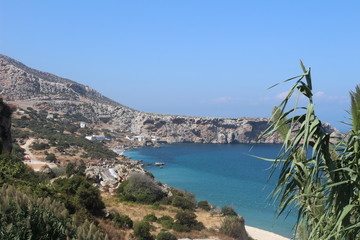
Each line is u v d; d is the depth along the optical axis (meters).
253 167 173.00
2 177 22.23
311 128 5.63
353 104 6.39
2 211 11.73
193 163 184.25
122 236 30.27
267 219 73.81
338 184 5.66
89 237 12.25
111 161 147.88
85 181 37.78
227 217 47.34
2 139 46.84
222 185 118.56
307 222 7.34
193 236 39.19
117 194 60.19
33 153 126.81
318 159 5.75
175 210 53.59
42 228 11.80
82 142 178.25
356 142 6.16
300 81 5.85
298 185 6.54
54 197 23.41
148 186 62.28
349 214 5.89
